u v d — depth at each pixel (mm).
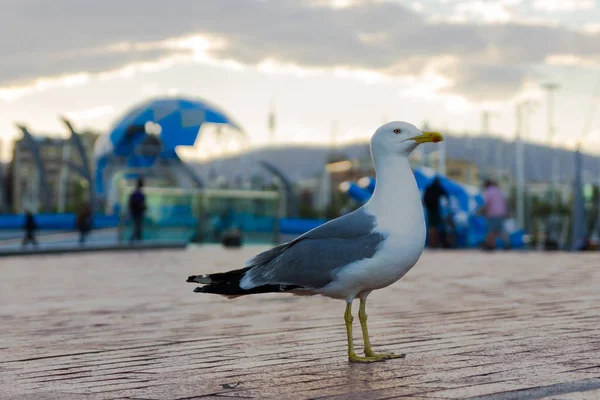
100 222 41031
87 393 3809
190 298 8586
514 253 19125
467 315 6480
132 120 39719
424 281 10117
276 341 5328
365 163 107438
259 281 4344
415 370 4145
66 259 18078
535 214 78812
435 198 21594
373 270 4305
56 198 70312
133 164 41031
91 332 6031
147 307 7734
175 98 40969
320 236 4406
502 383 3701
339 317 6578
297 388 3771
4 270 14164
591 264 13781
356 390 3674
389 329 5770
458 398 3402
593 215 56031
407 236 4363
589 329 5492
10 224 38219
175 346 5227
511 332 5434
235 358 4691
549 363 4215
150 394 3736
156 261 16750
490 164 70125
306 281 4328
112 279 11672
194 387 3869
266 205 29500
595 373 3896
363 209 4496
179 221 27797
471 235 28797
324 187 107062
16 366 4617
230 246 26656
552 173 76812
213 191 28453
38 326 6453
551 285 9250
